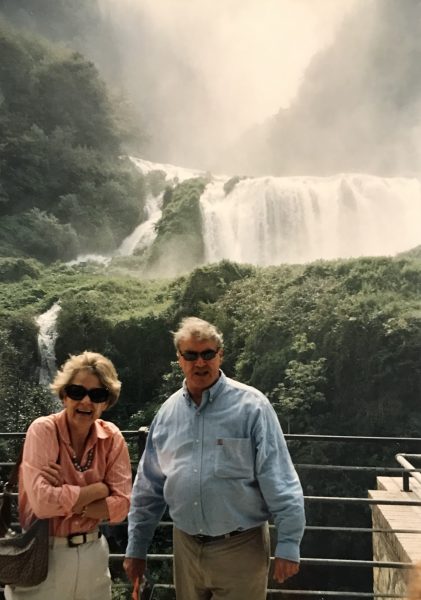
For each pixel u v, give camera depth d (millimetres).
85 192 47344
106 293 27516
